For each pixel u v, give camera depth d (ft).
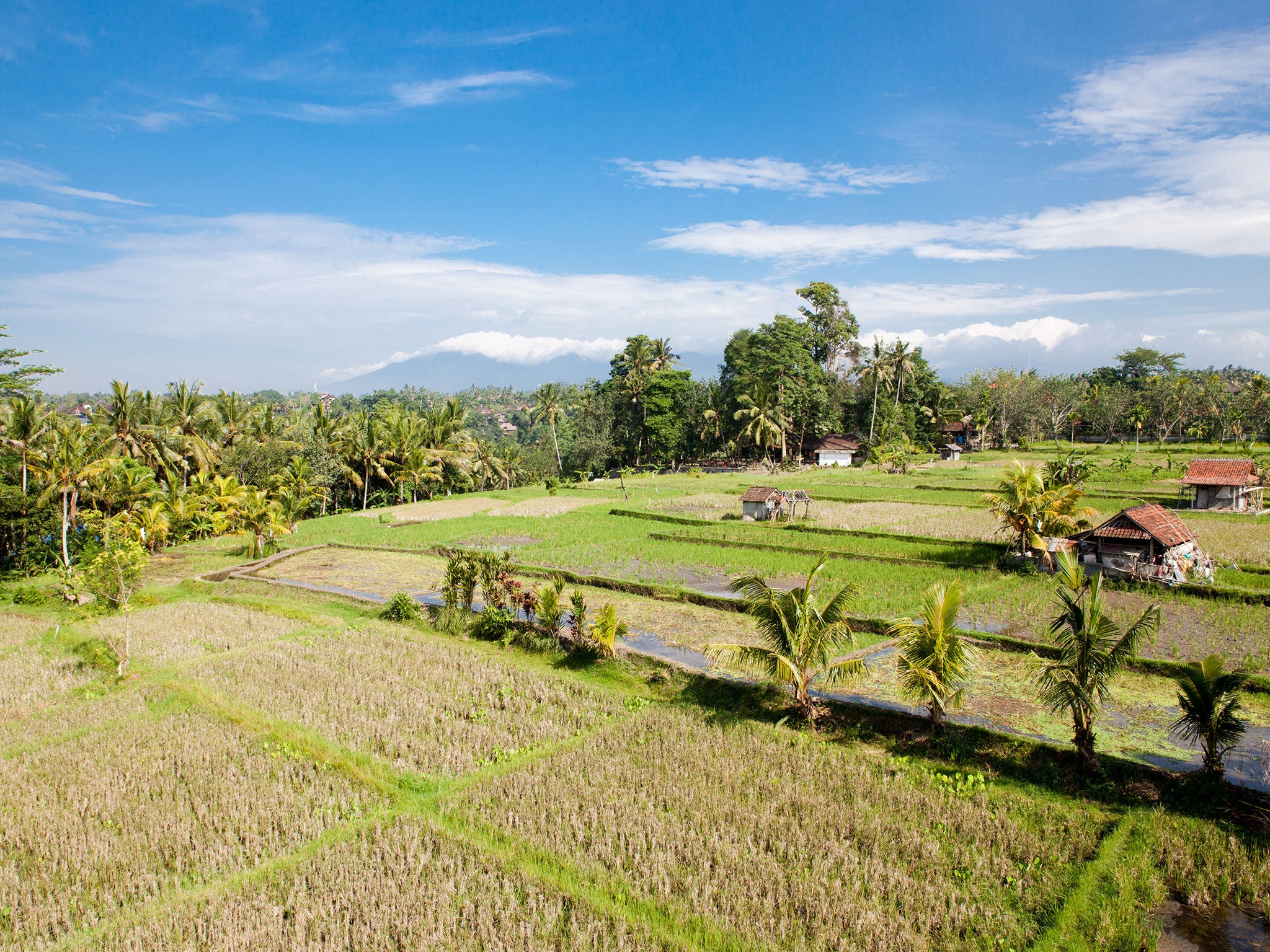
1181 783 41.96
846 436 284.61
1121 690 56.85
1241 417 275.18
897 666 60.08
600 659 66.39
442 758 48.57
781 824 40.06
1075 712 44.52
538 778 45.42
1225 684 40.65
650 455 309.63
